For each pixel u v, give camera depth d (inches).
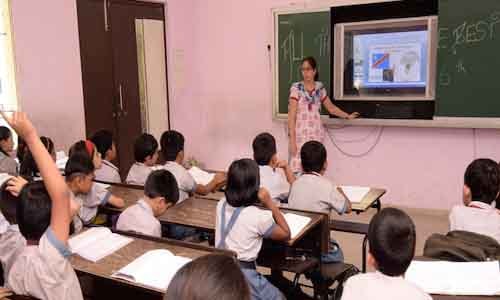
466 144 177.8
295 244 99.7
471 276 61.6
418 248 147.9
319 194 105.0
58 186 54.5
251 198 82.6
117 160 216.2
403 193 193.5
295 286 106.5
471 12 164.6
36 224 55.8
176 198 93.5
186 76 245.3
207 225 93.3
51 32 183.0
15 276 57.2
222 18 229.0
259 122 227.5
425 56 176.7
